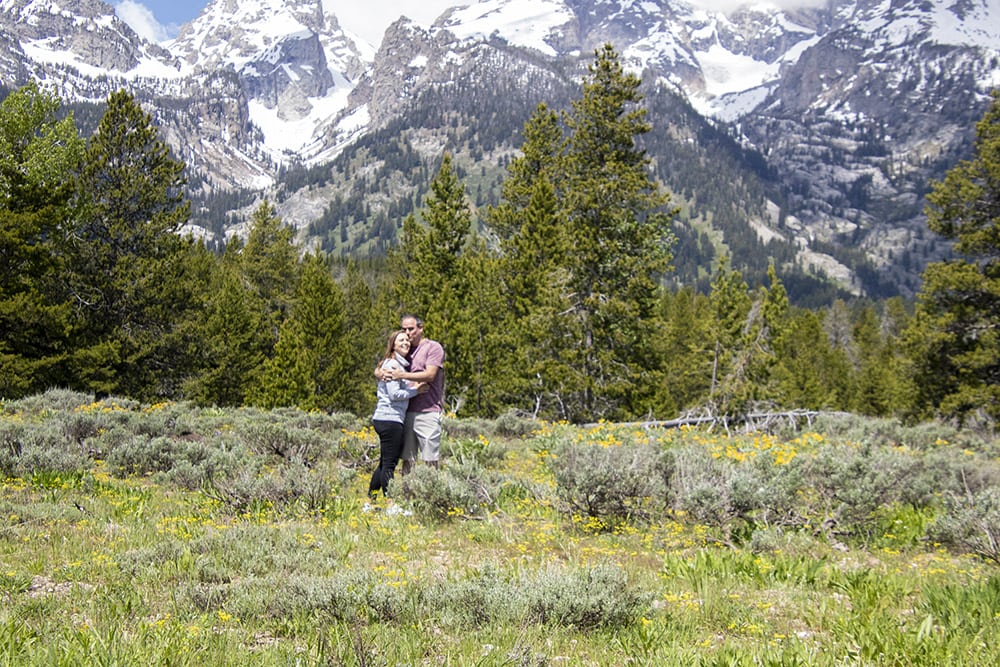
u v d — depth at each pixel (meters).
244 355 48.84
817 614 5.05
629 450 9.62
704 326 52.72
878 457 9.55
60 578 5.29
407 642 4.10
